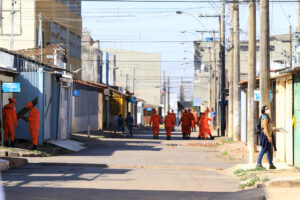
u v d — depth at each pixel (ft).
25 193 50.96
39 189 54.60
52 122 127.13
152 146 141.28
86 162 90.38
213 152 124.26
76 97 176.04
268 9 87.30
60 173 73.26
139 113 421.59
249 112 101.91
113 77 390.01
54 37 233.76
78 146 129.80
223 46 204.85
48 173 72.79
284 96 92.12
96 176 70.44
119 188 57.41
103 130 224.33
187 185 62.08
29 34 213.25
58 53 181.06
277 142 94.12
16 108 117.50
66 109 139.85
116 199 48.47
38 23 216.74
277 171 71.77
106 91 224.33
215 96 290.76
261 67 87.40
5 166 76.02
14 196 48.47
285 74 86.28
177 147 139.85
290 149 86.28
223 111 204.95
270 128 78.54
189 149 133.08
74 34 272.51
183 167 89.40
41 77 117.19
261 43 87.40
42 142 116.37
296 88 82.17
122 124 209.36
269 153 78.74
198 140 173.47
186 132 188.55
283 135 91.15
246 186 57.62
